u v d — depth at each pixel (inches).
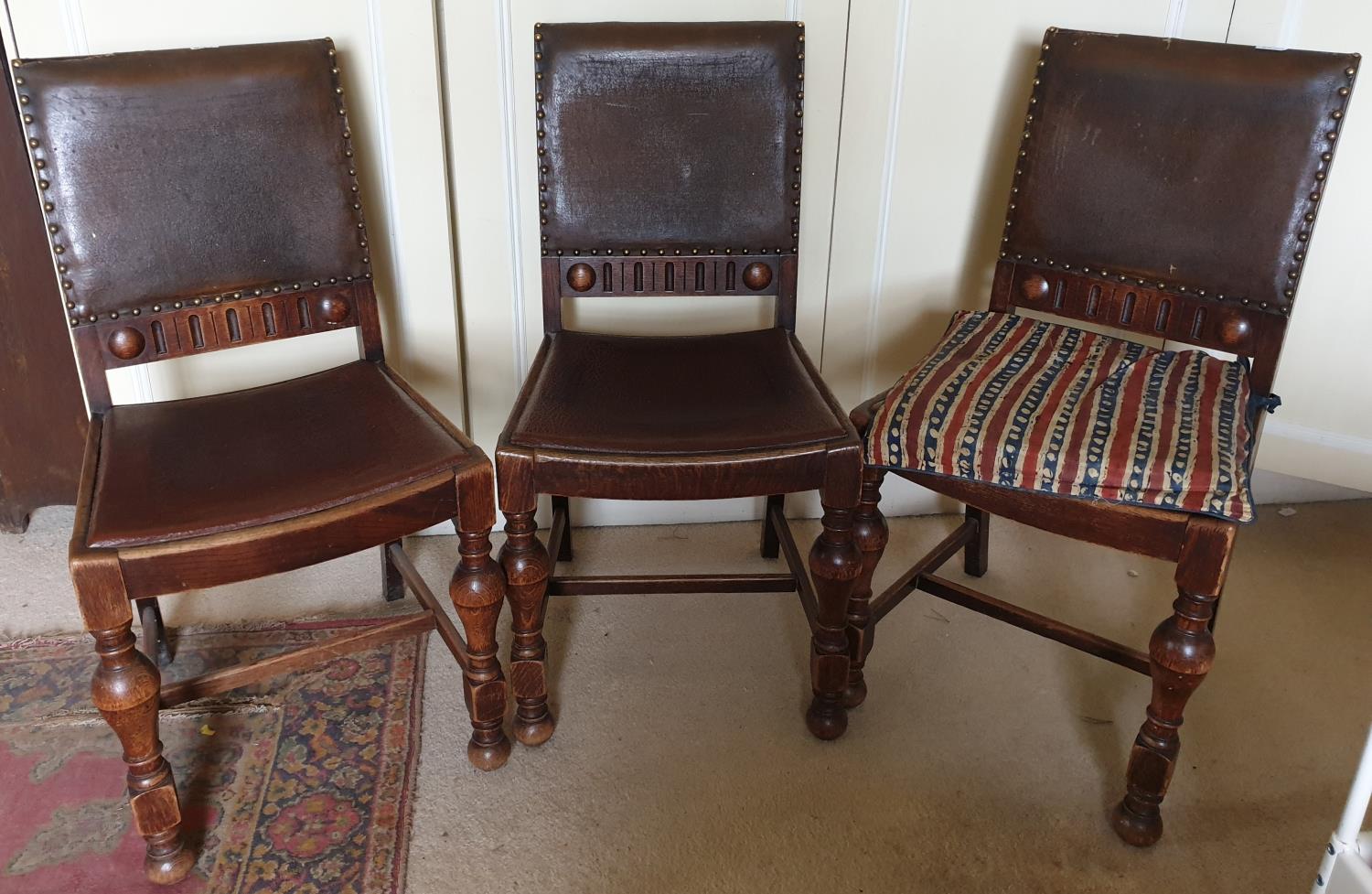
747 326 75.2
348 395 59.9
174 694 53.5
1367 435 75.1
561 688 67.1
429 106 66.1
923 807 59.5
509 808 58.9
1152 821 57.0
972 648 71.1
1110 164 61.0
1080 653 70.8
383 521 52.0
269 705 64.8
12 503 78.8
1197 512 50.4
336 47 64.1
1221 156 58.4
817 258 73.7
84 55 58.6
